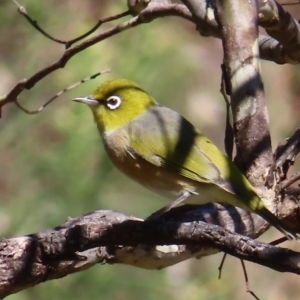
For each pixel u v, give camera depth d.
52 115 15.50
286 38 9.71
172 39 16.67
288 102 17.08
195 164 8.88
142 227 7.04
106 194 14.58
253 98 8.34
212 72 17.48
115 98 9.74
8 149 15.47
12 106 15.79
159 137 9.21
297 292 15.36
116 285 13.62
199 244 6.88
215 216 8.48
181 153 9.00
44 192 14.34
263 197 8.37
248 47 8.38
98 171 14.48
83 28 15.79
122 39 15.55
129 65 15.29
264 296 15.21
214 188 8.70
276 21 9.41
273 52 10.39
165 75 16.16
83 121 14.56
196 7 9.54
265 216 8.11
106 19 10.41
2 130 15.64
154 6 10.20
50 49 16.48
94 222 7.40
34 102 15.64
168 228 6.97
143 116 9.57
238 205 8.56
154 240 7.07
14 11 16.38
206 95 17.27
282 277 15.55
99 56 14.88
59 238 7.19
